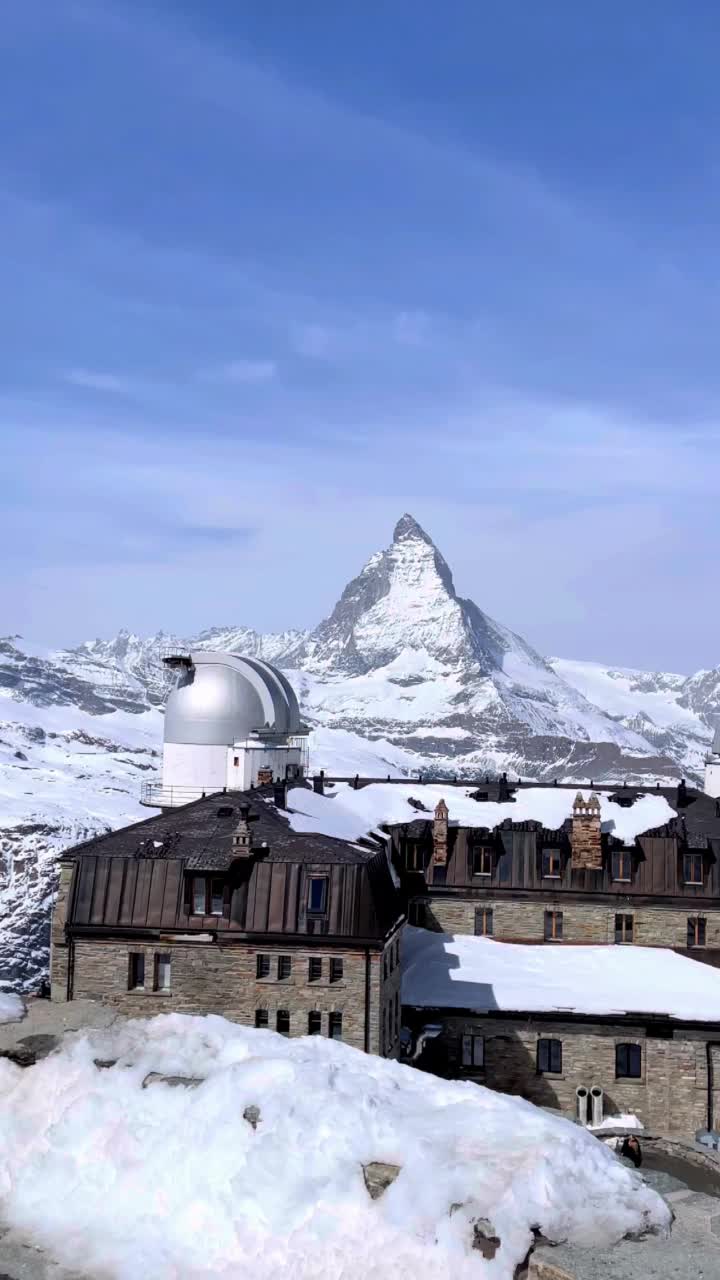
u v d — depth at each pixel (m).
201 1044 26.62
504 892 69.19
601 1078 56.84
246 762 89.19
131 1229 21.06
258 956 49.94
